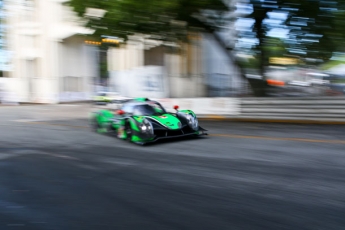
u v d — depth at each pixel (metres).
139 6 10.86
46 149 8.02
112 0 11.12
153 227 3.59
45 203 4.40
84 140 9.19
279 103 11.62
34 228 3.65
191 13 11.99
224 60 16.91
